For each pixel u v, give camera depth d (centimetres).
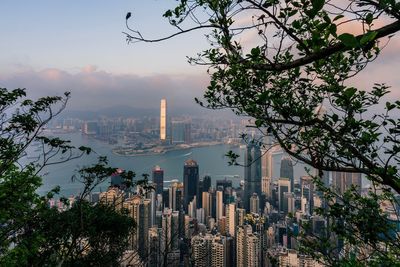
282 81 314
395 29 184
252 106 310
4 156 709
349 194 461
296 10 238
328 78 308
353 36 160
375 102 303
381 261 421
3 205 702
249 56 270
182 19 283
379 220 399
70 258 945
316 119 283
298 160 298
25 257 752
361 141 273
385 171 264
